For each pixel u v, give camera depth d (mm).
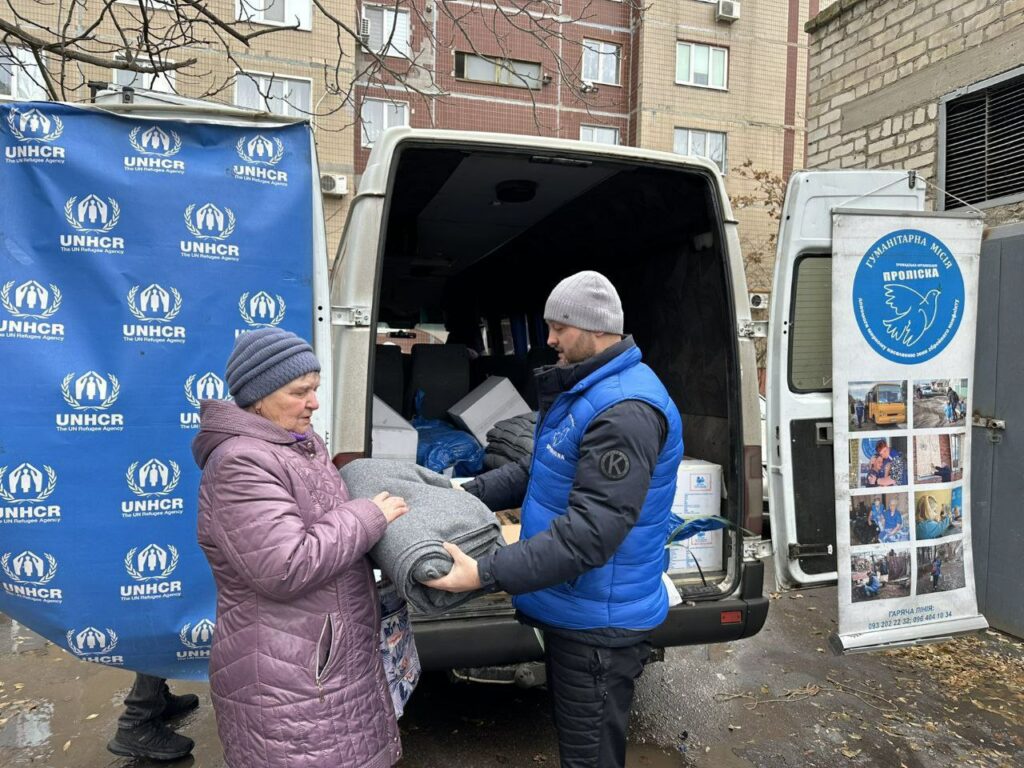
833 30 6211
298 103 12273
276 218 2217
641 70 16141
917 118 5383
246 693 1485
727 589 2787
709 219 3008
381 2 12414
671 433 1828
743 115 16984
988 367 4020
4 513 2018
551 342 1935
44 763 2672
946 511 3115
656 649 2752
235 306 2182
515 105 15352
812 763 2715
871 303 2953
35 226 2021
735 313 2885
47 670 3441
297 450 1633
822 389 3035
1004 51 4664
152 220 2102
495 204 3945
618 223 3750
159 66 3484
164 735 2680
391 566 1576
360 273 2434
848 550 2961
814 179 2965
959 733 2938
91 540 2082
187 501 2156
